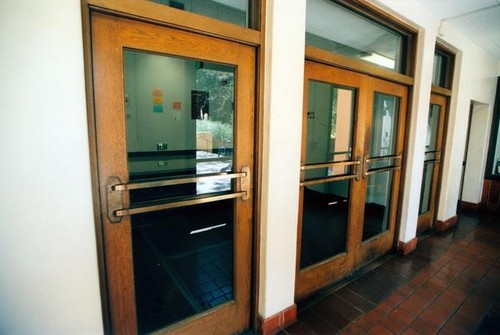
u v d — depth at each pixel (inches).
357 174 97.9
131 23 49.1
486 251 126.0
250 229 70.4
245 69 63.9
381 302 86.5
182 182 57.7
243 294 72.0
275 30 61.9
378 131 112.3
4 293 40.1
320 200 136.2
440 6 105.3
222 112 68.4
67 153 42.0
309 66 76.9
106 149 49.1
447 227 156.7
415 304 85.7
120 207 51.6
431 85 122.2
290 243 73.4
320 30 94.1
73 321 45.8
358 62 88.3
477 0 100.3
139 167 87.4
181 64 76.3
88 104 45.3
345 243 100.3
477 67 157.6
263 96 65.1
